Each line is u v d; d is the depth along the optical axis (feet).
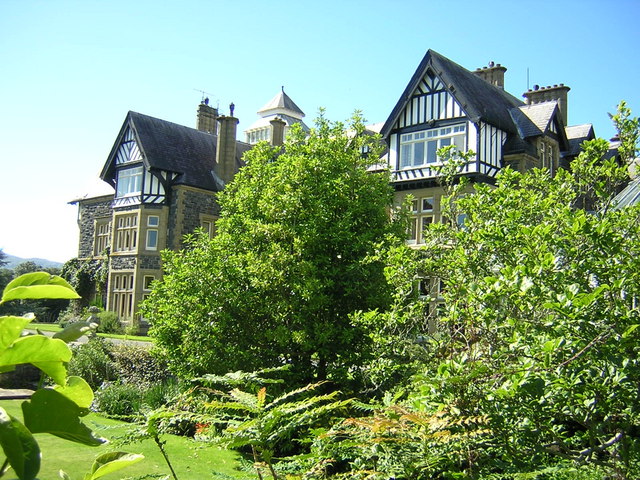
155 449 27.71
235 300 34.27
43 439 28.22
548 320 12.33
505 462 12.60
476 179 59.41
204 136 93.20
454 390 11.38
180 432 31.37
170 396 36.96
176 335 37.19
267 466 11.27
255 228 35.06
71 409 4.40
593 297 11.17
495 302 13.84
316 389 31.45
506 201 20.06
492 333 15.29
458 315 15.93
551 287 13.42
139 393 40.47
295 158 36.60
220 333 34.58
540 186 22.76
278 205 35.14
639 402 12.37
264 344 34.68
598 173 20.02
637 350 12.49
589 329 11.88
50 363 4.18
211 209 86.07
